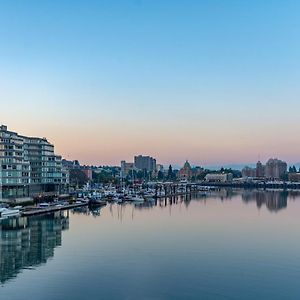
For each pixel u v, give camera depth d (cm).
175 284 10238
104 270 11362
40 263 12138
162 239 15562
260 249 13775
